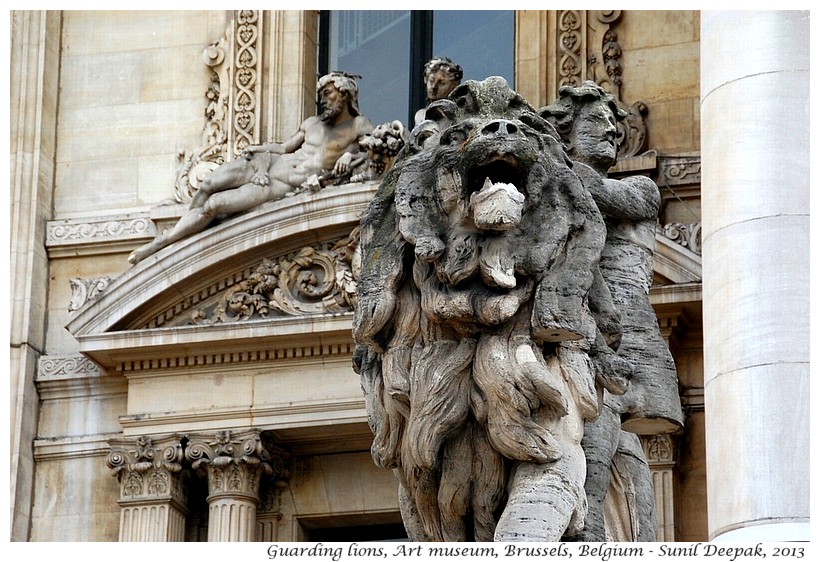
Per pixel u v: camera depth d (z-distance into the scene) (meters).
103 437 18.45
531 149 6.96
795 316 11.13
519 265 6.93
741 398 11.01
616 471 7.58
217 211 18.06
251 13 19.73
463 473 6.99
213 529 17.73
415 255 7.03
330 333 17.48
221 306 18.00
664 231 17.25
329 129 18.27
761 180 11.51
